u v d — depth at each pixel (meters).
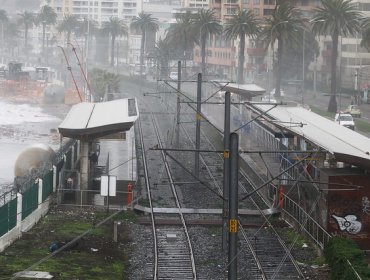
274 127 63.22
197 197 56.16
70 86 172.75
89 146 55.09
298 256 40.00
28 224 44.66
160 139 91.38
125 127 52.28
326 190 40.00
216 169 70.19
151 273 36.59
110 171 65.25
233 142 27.50
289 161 51.12
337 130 53.00
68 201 53.38
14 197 44.03
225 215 40.88
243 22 141.38
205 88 136.00
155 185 60.50
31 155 59.66
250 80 183.62
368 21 136.25
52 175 54.00
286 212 48.94
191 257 39.53
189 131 100.75
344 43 175.75
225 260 39.38
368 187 41.22
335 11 117.31
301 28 143.38
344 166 45.78
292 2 186.12
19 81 164.12
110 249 40.69
